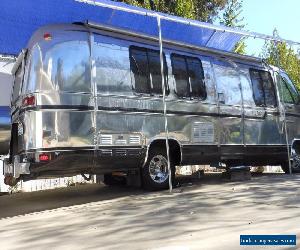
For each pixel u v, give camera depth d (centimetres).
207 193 738
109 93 731
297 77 2094
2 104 1043
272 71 1029
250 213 552
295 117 1068
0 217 671
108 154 721
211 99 878
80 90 700
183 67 845
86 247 449
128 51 769
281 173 1100
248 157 945
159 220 545
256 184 824
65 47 698
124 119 745
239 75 946
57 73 683
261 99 985
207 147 859
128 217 579
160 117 793
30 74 681
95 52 727
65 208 705
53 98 675
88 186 1005
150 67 795
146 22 1027
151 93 786
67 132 681
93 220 580
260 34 919
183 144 823
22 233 538
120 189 911
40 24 958
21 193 955
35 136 662
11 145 733
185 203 648
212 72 893
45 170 674
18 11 912
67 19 966
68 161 682
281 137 1020
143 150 765
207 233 468
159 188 802
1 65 1050
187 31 1102
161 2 1550
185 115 830
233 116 916
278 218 516
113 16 980
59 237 501
